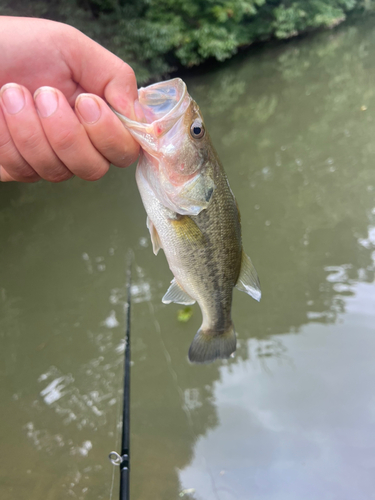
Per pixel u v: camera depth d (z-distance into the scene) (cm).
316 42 391
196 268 34
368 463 58
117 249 105
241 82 270
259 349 77
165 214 31
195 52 299
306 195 122
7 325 83
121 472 35
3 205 124
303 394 69
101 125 23
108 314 86
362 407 66
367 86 224
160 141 28
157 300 89
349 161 139
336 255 98
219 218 33
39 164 23
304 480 57
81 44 24
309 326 81
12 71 23
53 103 22
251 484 57
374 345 76
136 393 70
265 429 64
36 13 202
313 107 200
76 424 65
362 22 461
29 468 58
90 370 74
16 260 100
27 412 67
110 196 129
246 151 152
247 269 38
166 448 61
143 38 250
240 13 335
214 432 64
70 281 94
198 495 55
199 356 39
